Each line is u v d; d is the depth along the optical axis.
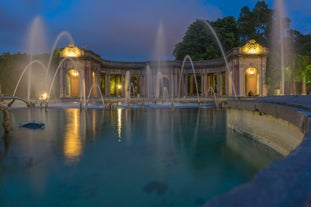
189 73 47.34
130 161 4.90
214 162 4.82
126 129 9.33
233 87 37.78
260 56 36.06
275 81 38.91
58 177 4.02
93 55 40.34
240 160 4.96
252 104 6.95
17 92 39.12
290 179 1.67
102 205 3.04
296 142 4.74
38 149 5.96
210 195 3.30
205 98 35.34
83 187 3.59
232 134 8.18
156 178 3.94
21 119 13.38
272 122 5.96
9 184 3.73
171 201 3.12
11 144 6.59
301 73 38.91
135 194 3.32
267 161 4.88
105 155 5.36
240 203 1.38
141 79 47.66
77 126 10.23
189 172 4.23
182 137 7.61
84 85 37.81
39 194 3.36
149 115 15.92
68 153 5.57
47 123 11.37
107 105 26.11
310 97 7.45
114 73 46.78
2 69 39.25
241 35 54.81
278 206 1.35
